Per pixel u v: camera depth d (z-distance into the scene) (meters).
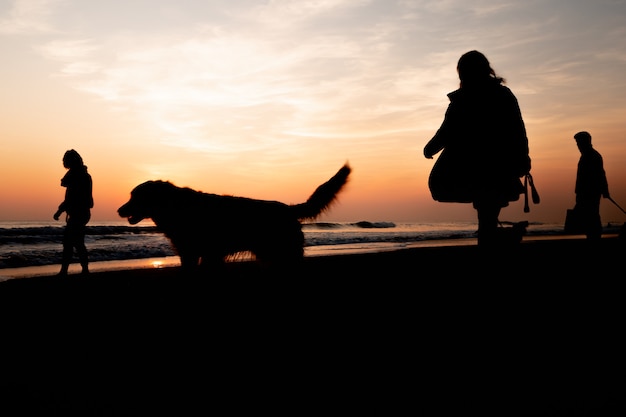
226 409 2.60
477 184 4.50
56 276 8.48
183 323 4.70
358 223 44.72
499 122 4.48
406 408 2.50
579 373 2.86
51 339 4.14
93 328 4.53
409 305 4.74
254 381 3.01
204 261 6.49
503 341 3.50
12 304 5.77
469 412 2.41
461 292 5.08
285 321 4.53
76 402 2.73
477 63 4.55
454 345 3.46
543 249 9.64
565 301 4.61
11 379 3.12
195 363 3.41
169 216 6.38
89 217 8.85
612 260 7.45
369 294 5.51
